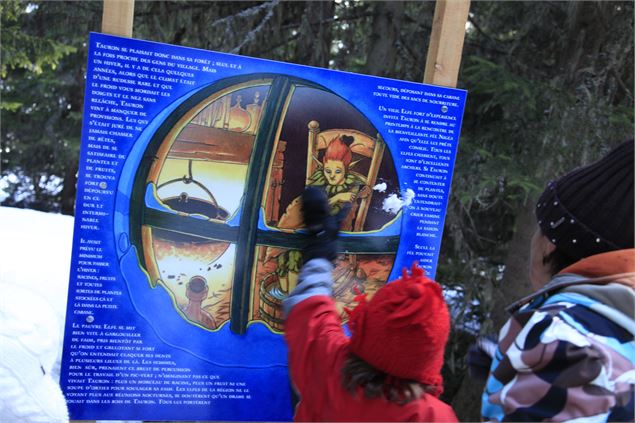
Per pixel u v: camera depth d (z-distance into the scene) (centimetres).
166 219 147
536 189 366
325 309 118
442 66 162
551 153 377
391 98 158
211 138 147
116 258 144
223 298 153
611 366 88
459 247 421
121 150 141
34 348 126
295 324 119
